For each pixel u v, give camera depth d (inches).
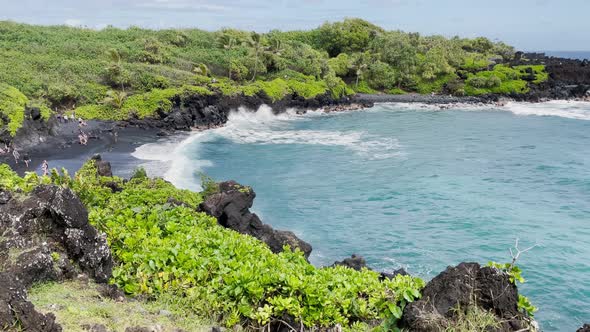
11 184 519.2
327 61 4023.1
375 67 4084.6
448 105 3582.7
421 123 2822.3
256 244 605.9
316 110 3329.2
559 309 822.5
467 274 370.9
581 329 372.5
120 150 1860.2
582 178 1598.2
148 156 1788.9
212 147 2066.9
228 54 3644.2
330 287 432.5
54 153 1747.0
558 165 1777.8
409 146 2156.7
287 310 390.9
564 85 4047.7
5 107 1829.5
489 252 1037.2
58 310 340.5
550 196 1416.1
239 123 2709.2
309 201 1376.7
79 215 423.5
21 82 2449.6
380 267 969.5
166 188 1003.9
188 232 550.3
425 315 348.5
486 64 4375.0
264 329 387.9
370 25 4872.0
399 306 379.9
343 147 2133.4
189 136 2255.2
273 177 1626.5
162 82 2802.7
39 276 374.6
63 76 2691.9
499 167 1756.9
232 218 905.5
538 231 1147.9
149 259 442.9
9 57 2810.0
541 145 2153.1
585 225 1185.4
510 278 370.3
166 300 408.5
